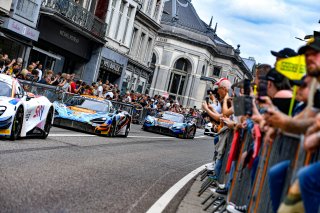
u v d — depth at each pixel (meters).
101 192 7.11
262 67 6.18
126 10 40.28
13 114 10.61
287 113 5.10
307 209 3.46
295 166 3.98
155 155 14.61
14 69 18.44
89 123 17.05
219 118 8.74
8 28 24.41
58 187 6.85
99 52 35.97
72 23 30.33
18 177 7.02
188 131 27.92
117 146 14.92
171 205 7.18
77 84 23.73
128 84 44.28
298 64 4.39
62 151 10.94
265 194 4.83
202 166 14.31
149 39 48.47
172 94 71.25
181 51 70.50
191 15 76.12
